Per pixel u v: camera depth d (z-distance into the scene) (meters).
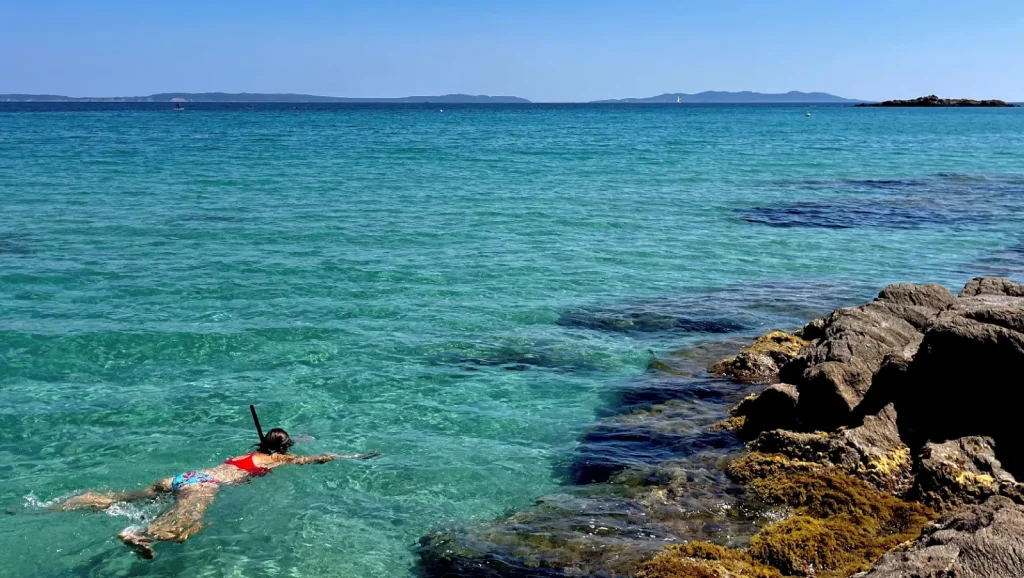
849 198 35.31
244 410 11.57
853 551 7.64
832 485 8.73
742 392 12.48
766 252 23.41
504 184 38.12
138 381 12.50
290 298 17.14
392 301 17.16
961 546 5.81
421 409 11.80
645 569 7.41
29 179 35.78
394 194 33.62
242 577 7.69
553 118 154.25
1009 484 8.28
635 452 10.41
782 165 50.81
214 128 91.94
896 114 182.12
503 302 17.38
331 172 42.09
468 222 26.95
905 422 9.60
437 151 58.75
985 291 12.56
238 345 14.18
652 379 13.09
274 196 32.22
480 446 10.63
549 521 8.64
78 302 16.34
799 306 17.59
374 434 10.94
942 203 33.91
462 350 14.31
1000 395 9.09
